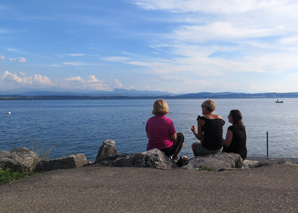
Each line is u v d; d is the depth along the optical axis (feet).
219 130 21.62
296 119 209.97
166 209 11.72
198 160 20.11
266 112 315.17
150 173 17.69
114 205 12.20
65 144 97.55
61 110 390.63
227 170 18.43
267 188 14.43
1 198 13.44
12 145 95.09
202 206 12.02
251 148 87.35
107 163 20.31
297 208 11.76
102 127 156.87
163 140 21.75
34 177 17.56
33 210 11.78
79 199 13.01
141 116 257.55
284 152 80.12
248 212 11.39
